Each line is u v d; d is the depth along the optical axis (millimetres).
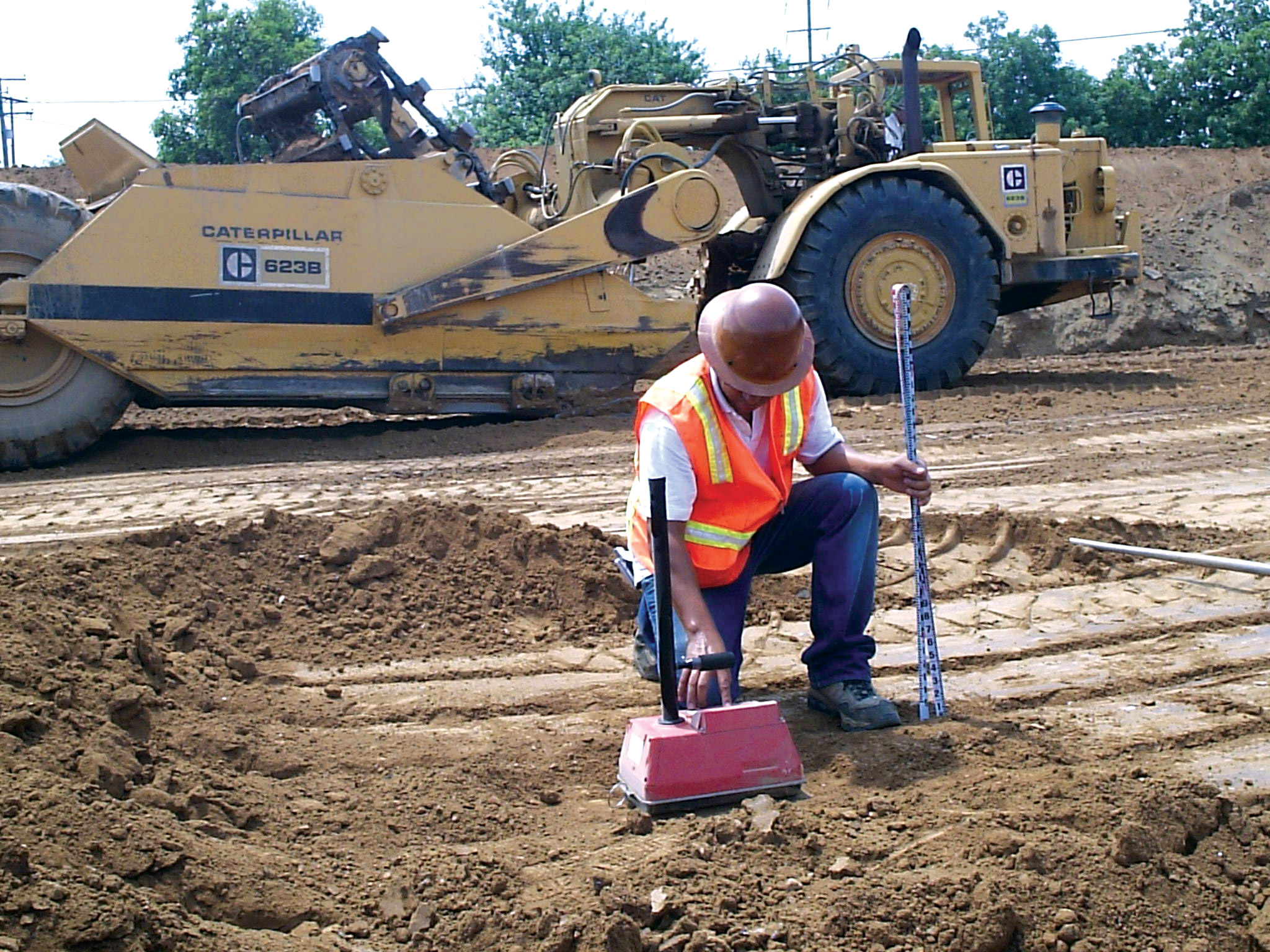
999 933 3162
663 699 3893
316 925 3119
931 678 4617
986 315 13117
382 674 5191
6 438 10336
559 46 36969
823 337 12711
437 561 6102
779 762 3879
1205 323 19953
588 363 11695
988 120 14344
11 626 4191
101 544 5758
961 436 10781
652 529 3803
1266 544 6848
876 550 4508
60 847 3008
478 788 4016
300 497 8875
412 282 11070
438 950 3082
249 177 10617
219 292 10609
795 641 5668
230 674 4980
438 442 10961
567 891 3262
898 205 12734
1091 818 3629
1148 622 5773
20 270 10453
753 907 3242
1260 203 21938
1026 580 6500
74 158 11758
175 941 2855
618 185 12805
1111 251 13867
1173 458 9734
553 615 5871
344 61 12062
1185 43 34188
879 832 3600
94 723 3807
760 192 13555
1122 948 3189
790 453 4340
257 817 3652
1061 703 4812
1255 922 3348
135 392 10859
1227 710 4672
